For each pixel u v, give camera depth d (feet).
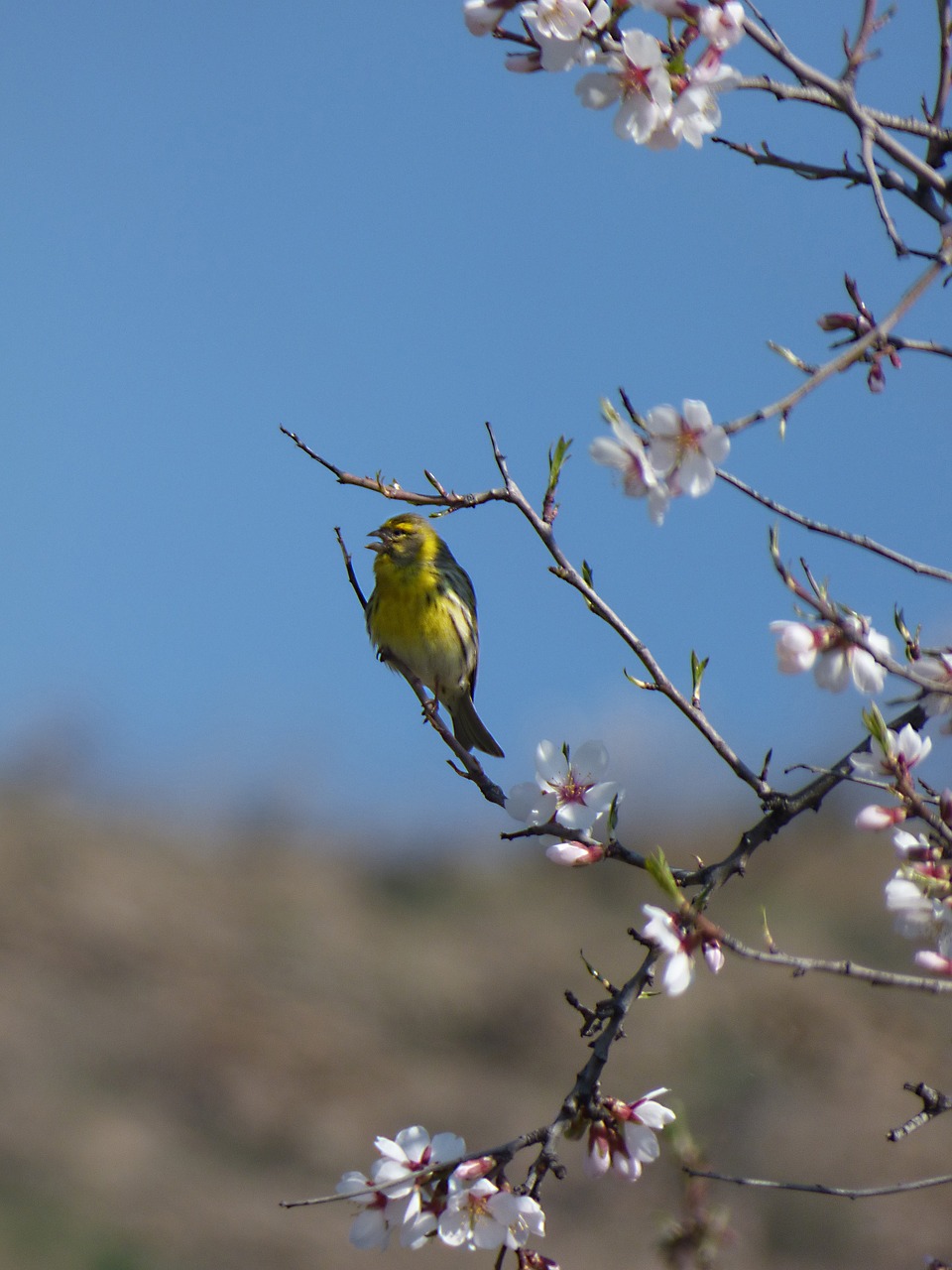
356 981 63.26
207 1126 51.37
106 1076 53.26
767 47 13.56
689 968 12.75
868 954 58.65
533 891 73.82
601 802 15.24
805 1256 40.83
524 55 13.91
